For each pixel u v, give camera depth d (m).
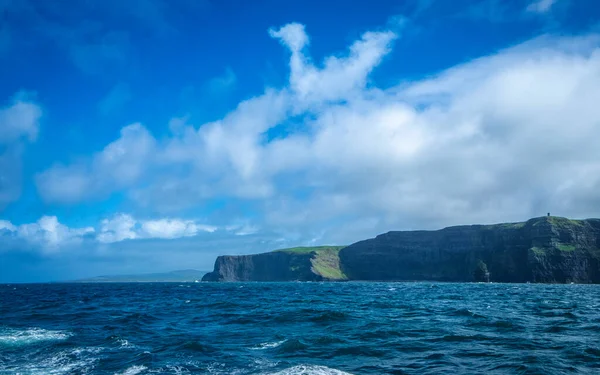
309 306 53.25
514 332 28.47
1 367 19.67
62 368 19.39
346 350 22.86
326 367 18.59
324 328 31.44
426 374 17.80
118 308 56.28
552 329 29.77
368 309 47.53
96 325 35.88
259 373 17.70
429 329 30.17
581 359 19.77
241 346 24.44
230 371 18.20
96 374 18.11
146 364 19.75
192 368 18.84
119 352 22.97
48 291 141.62
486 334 27.66
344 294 91.88
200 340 26.86
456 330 29.64
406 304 56.12
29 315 46.25
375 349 23.06
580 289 128.62
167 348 23.95
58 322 38.72
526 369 18.05
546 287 151.25
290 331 30.31
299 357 21.20
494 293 94.19
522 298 71.88
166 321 38.62
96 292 125.69
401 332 28.86
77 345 25.31
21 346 25.12
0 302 73.94
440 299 68.81
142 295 98.81
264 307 52.25
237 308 52.00
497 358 20.41
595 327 30.81
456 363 19.66
